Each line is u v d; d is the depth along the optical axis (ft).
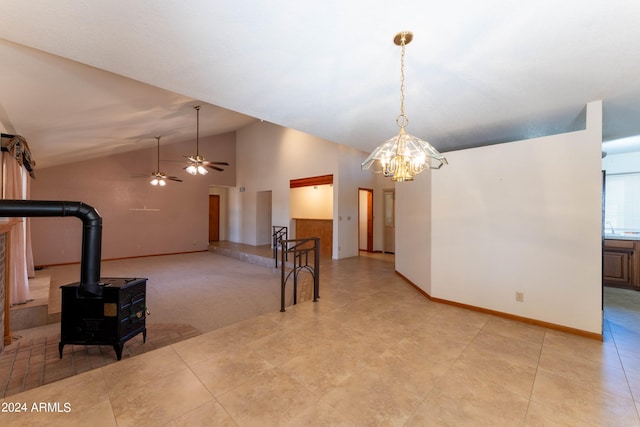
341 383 6.46
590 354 7.88
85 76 8.32
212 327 11.68
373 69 6.89
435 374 6.86
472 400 5.93
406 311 11.22
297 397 5.96
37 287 14.25
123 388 6.20
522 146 10.19
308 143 25.14
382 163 6.81
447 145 14.55
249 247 29.76
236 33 5.43
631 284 14.32
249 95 8.48
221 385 6.34
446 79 7.40
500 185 10.68
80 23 5.04
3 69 7.07
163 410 5.52
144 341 9.66
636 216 15.58
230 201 35.35
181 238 29.17
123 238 25.63
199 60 6.43
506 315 10.50
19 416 5.32
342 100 8.84
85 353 8.77
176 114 17.16
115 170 25.05
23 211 7.52
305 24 5.18
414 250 14.84
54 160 19.54
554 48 5.93
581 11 4.80
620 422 5.32
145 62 6.50
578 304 9.12
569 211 9.27
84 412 5.44
